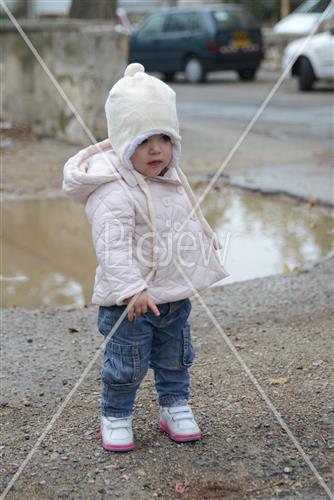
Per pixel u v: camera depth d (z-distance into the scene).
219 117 15.43
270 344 4.93
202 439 3.82
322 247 7.20
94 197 3.49
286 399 4.20
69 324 5.36
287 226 7.90
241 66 23.03
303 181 9.73
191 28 22.80
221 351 4.85
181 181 3.67
